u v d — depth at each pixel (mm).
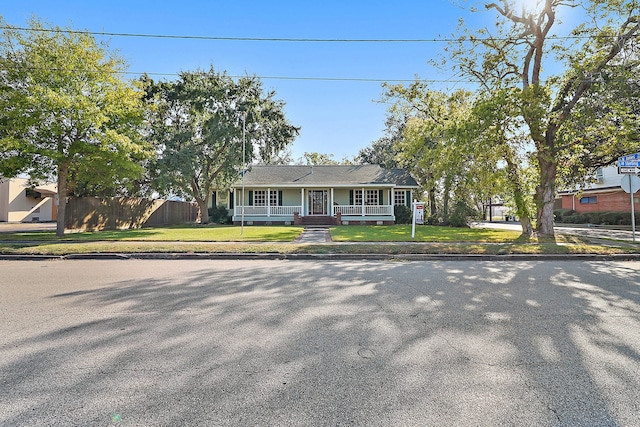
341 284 6582
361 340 3783
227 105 23609
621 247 11594
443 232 18094
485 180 14070
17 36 13797
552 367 3152
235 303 5242
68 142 14852
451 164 15320
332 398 2654
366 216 26188
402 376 2994
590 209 31766
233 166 23516
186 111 24422
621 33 12984
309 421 2375
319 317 4562
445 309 4922
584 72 13258
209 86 22844
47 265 9219
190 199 25844
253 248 11422
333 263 9445
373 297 5594
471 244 12531
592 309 4918
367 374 3027
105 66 15023
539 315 4645
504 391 2746
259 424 2342
